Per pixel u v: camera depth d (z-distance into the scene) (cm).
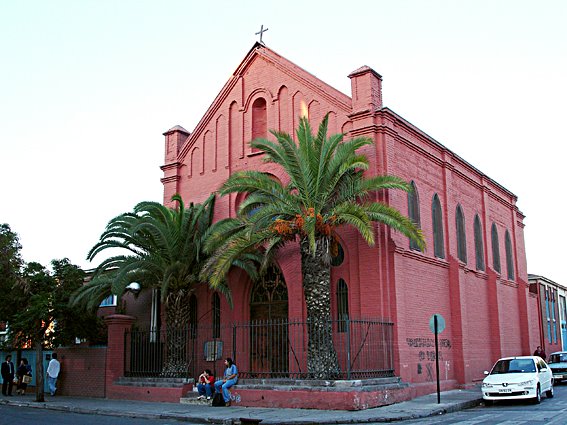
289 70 2528
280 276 2417
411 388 2073
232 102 2705
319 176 2006
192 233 2366
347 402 1762
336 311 2222
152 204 2277
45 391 2591
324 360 1922
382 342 2061
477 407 1984
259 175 2048
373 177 2005
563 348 4734
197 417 1695
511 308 3472
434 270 2523
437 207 2662
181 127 2919
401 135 2380
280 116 2523
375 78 2306
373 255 2147
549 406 1878
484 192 3198
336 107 2366
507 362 2167
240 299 2477
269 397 1906
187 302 2358
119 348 2373
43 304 2267
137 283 2359
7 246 2520
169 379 2200
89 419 1727
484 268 3092
